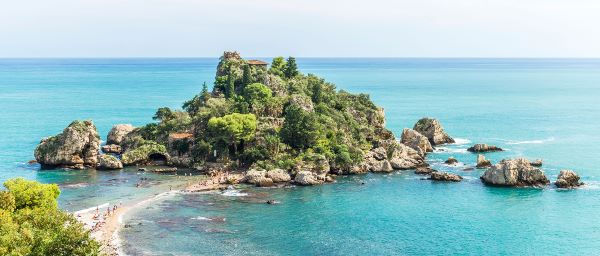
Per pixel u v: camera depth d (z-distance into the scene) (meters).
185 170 179.88
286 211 138.12
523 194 153.62
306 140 181.12
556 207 142.00
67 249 74.62
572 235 122.44
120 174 174.50
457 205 144.00
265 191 156.25
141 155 187.12
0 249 73.44
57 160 180.50
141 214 133.38
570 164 192.00
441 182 167.25
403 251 113.00
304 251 112.44
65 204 140.25
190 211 136.75
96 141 186.12
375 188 160.62
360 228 126.44
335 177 173.62
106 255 84.12
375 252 112.38
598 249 114.56
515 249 114.38
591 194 153.50
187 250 111.38
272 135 182.12
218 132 182.00
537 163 189.50
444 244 116.94
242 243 116.00
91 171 178.75
